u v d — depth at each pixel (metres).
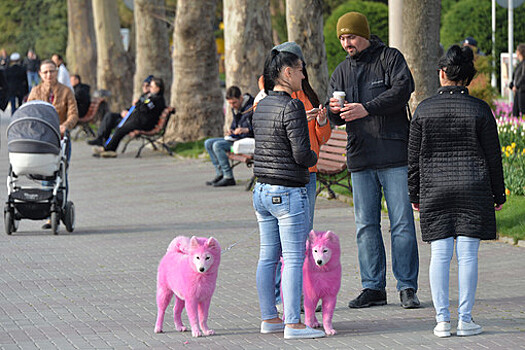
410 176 9.23
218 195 20.11
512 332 9.09
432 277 9.06
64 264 13.18
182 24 29.69
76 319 10.05
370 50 10.27
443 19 52.06
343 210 17.31
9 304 10.77
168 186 21.83
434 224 9.02
